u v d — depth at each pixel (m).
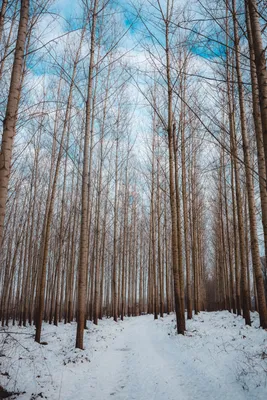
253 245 8.60
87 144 8.73
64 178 14.84
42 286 9.08
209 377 4.95
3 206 3.12
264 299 8.30
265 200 5.83
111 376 5.78
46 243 9.43
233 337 7.34
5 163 3.21
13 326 14.94
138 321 18.81
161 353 7.60
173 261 9.69
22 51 3.57
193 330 9.70
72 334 10.91
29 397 4.32
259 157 5.70
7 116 3.34
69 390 4.88
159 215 17.95
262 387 4.02
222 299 22.80
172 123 10.00
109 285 29.73
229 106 9.14
